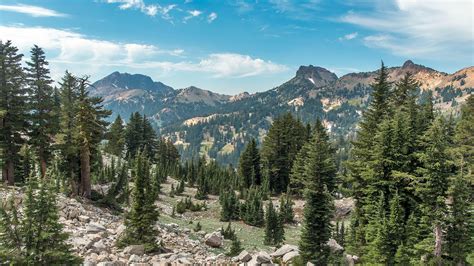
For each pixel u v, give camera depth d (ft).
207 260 78.28
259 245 139.03
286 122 267.39
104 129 134.72
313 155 99.50
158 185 228.84
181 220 165.17
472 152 127.75
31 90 137.39
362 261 96.07
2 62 131.44
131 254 76.48
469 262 79.00
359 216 109.50
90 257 66.80
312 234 94.84
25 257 46.55
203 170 303.89
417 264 77.25
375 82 126.62
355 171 111.86
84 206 115.96
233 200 195.72
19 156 137.18
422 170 79.05
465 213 76.43
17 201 86.74
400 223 84.02
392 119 104.42
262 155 272.51
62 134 126.11
